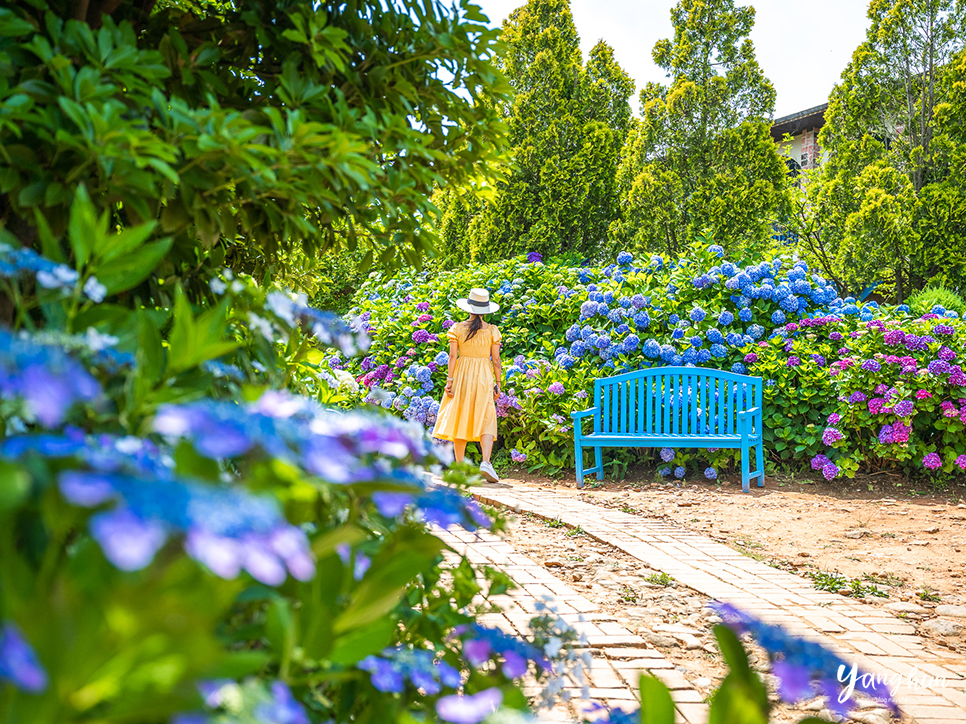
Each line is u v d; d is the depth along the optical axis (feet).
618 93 53.98
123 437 3.44
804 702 8.73
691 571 13.88
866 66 49.52
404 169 6.81
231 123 5.00
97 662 1.85
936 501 21.62
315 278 10.59
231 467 4.60
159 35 7.00
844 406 23.67
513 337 29.63
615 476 25.32
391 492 3.46
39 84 4.76
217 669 2.15
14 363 2.26
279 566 1.98
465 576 5.52
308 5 6.61
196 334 3.57
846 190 46.96
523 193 46.70
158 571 2.06
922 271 44.39
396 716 3.58
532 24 49.62
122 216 6.75
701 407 24.39
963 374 22.66
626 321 27.86
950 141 45.80
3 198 5.62
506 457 27.40
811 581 13.70
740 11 51.85
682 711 8.11
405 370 30.55
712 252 28.89
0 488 2.02
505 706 3.22
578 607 11.50
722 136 50.19
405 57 7.14
